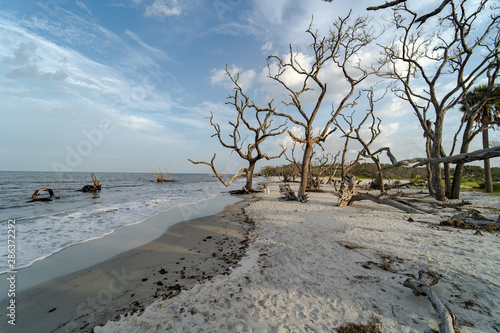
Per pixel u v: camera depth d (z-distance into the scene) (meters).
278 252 5.36
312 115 13.85
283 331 2.70
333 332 2.65
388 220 8.37
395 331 2.63
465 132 12.77
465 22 11.28
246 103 18.73
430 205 11.70
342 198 12.04
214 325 2.84
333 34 12.73
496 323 2.66
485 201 12.27
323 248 5.46
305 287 3.68
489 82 12.74
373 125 18.86
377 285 3.63
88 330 2.84
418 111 13.78
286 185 15.84
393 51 14.12
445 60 12.23
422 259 4.54
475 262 4.33
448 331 2.40
